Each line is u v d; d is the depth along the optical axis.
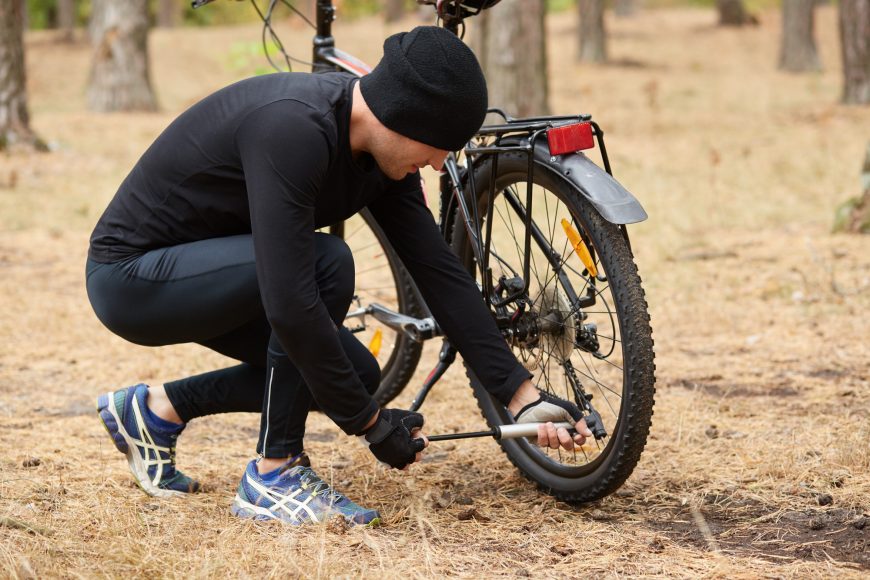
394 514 3.76
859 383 5.39
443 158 3.29
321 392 3.30
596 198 3.56
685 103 22.97
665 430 4.76
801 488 3.97
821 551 3.43
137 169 3.53
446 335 3.84
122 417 3.88
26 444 4.60
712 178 11.62
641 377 3.54
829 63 32.47
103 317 3.59
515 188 4.18
